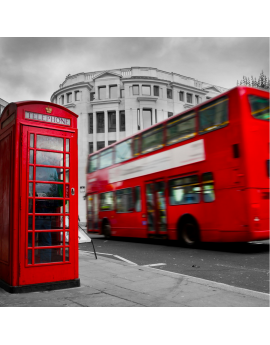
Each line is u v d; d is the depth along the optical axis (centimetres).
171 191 1203
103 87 4019
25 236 538
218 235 990
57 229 569
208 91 4328
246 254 993
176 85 4022
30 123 559
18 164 544
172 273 691
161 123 1290
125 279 639
